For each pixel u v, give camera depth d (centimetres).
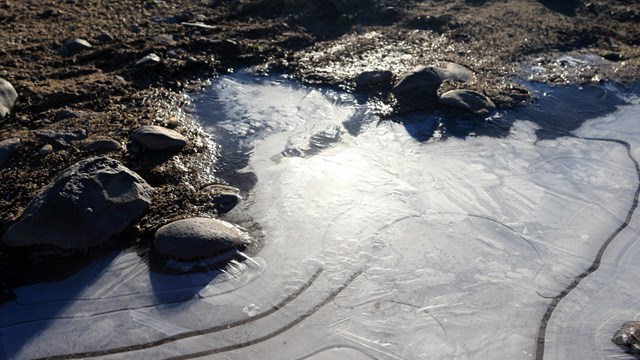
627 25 162
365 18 158
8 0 155
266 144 115
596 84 138
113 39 141
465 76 136
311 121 122
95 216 92
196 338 81
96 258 91
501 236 98
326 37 151
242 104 126
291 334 82
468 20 159
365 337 82
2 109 114
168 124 116
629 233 99
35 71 128
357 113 124
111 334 82
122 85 126
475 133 121
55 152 106
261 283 89
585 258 95
